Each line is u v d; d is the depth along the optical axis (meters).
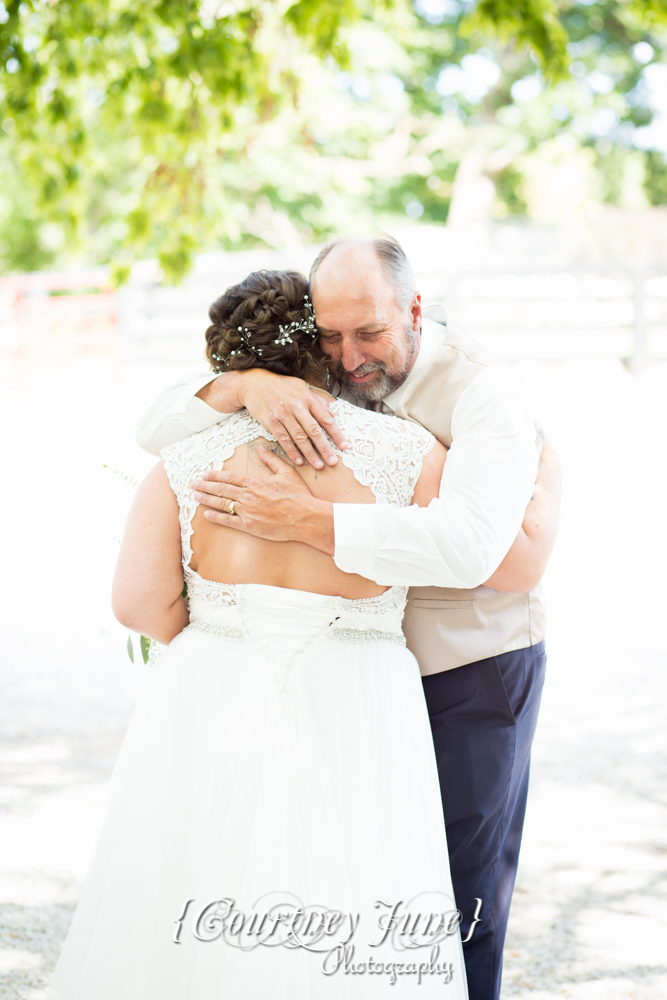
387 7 6.87
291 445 1.49
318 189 17.52
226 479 1.49
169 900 1.43
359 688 1.49
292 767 1.41
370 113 17.70
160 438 1.65
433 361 1.69
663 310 12.48
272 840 1.37
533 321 12.60
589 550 6.40
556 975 2.14
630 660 4.54
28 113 5.79
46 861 2.71
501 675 1.70
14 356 12.99
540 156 19.86
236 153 6.76
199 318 13.26
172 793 1.47
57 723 3.93
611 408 10.00
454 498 1.51
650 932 2.31
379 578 1.46
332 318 1.60
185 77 5.56
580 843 2.81
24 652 4.99
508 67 18.20
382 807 1.45
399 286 1.64
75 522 7.11
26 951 2.24
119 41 5.91
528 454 1.60
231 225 6.91
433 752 1.58
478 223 18.41
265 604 1.47
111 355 13.05
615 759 3.44
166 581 1.56
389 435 1.54
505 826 1.76
